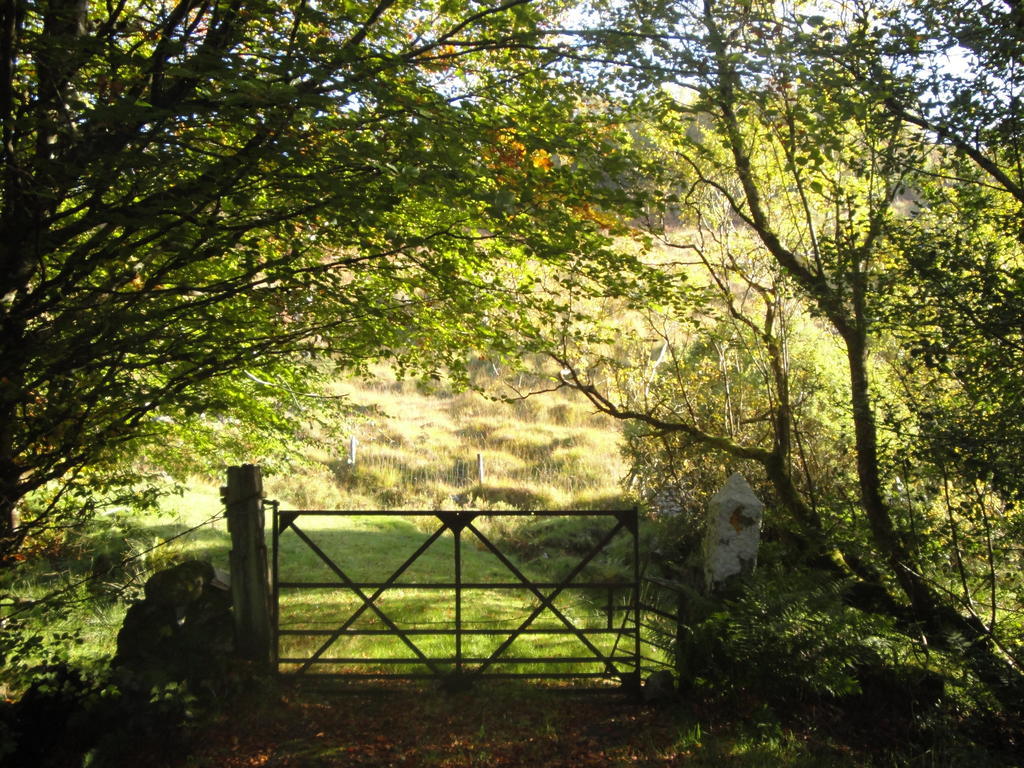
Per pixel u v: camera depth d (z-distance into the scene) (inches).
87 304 169.6
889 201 237.5
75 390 176.4
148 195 168.4
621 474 703.7
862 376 256.2
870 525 260.4
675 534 471.2
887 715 199.8
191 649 200.1
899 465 241.1
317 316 219.6
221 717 191.9
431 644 277.6
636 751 183.6
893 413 242.2
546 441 820.6
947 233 221.0
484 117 189.9
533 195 186.2
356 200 171.0
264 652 213.0
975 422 210.1
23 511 208.4
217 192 166.9
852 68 199.2
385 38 208.7
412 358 272.1
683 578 413.1
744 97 196.5
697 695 207.3
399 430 845.2
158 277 184.2
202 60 154.4
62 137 174.1
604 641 297.0
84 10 180.9
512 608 349.7
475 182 176.1
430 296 240.2
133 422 181.8
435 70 207.2
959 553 251.4
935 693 205.3
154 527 432.5
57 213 177.2
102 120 149.3
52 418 172.1
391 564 436.8
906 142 230.1
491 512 224.2
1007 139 210.2
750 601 209.3
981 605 256.8
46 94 167.9
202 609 210.1
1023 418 200.5
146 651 194.4
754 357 379.6
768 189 320.5
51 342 165.8
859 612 220.8
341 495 649.0
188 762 173.2
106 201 181.9
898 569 252.7
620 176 203.6
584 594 402.6
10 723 165.8
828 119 189.0
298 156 170.9
